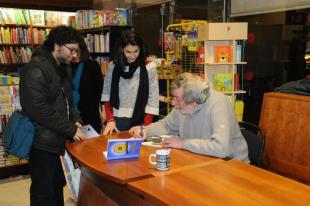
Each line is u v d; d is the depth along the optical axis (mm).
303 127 2537
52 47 2406
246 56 4008
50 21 7059
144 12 5457
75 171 2770
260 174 1719
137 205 1717
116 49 2771
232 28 3459
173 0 4789
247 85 4039
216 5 4160
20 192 3814
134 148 2031
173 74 3928
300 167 2549
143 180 1666
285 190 1529
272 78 3791
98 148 2232
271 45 3740
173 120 2529
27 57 6934
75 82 3262
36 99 2270
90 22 5613
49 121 2326
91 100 3359
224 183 1611
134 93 2785
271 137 2791
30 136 2424
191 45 3707
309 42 3361
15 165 4223
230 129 2111
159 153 1813
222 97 2256
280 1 3574
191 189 1549
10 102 3939
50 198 2568
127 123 2809
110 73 2859
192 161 1952
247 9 3926
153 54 5223
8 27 6793
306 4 3326
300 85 2715
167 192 1520
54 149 2463
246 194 1490
